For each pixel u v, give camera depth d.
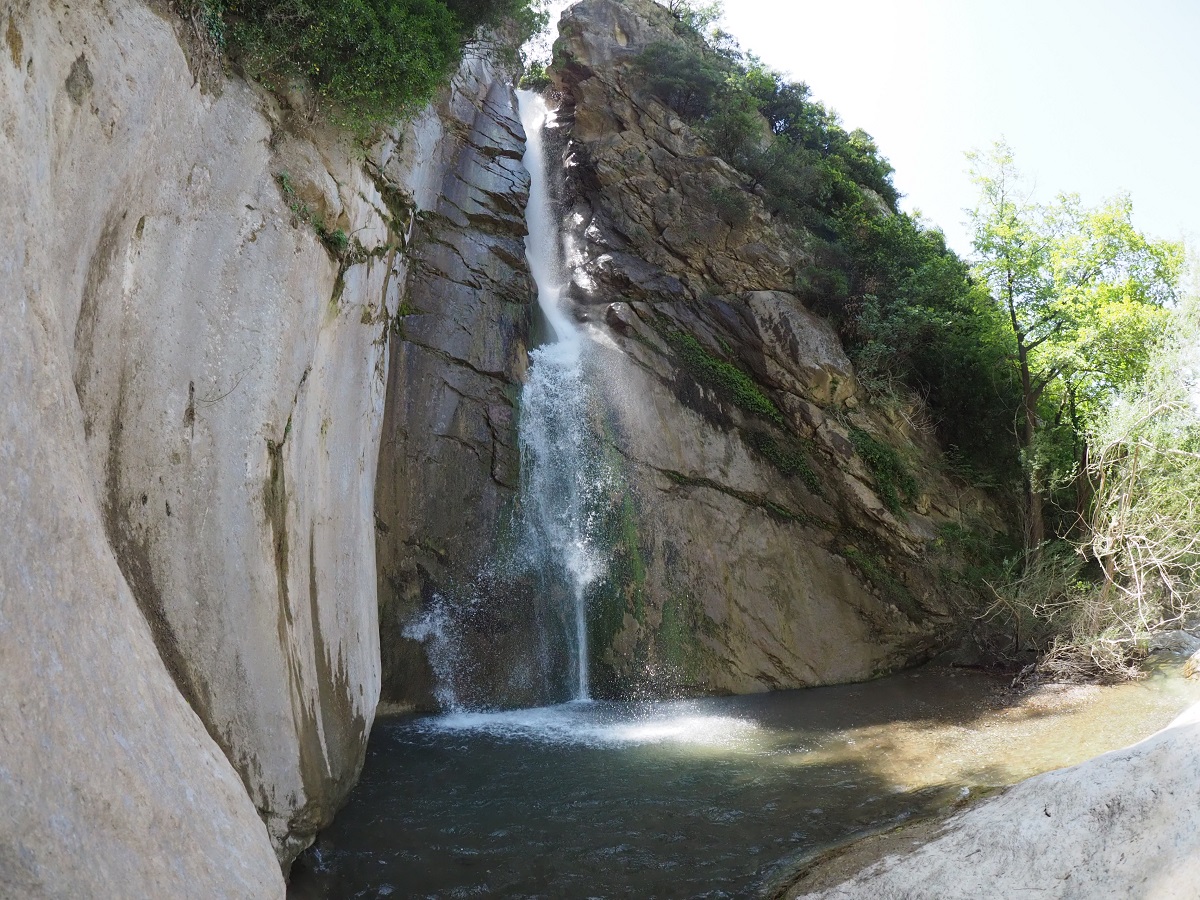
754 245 19.45
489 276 16.34
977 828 6.05
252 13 7.84
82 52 4.91
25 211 3.97
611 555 15.39
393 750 10.77
